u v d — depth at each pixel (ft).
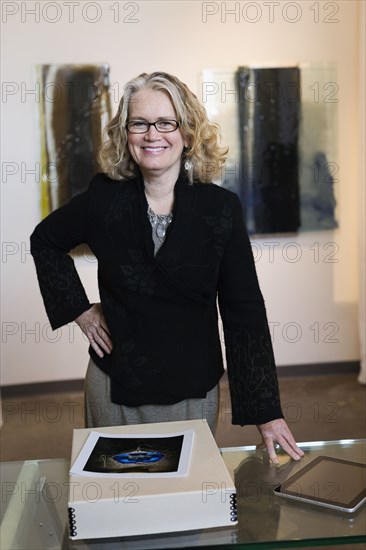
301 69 16.05
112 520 5.04
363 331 16.34
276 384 7.02
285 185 16.39
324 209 16.61
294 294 16.93
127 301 6.88
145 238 6.73
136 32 15.71
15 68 15.55
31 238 7.47
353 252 16.88
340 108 16.29
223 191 6.98
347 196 16.63
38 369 16.46
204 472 5.39
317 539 5.07
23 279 16.14
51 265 7.38
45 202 15.92
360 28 15.43
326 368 17.28
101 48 15.67
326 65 16.12
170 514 5.07
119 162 6.93
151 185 6.84
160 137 6.53
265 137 16.17
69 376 16.58
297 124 16.20
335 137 16.35
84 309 7.43
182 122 6.64
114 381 7.13
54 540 5.26
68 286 7.40
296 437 13.41
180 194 6.80
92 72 15.65
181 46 15.85
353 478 5.96
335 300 17.03
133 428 6.34
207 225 6.79
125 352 6.98
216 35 15.89
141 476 5.33
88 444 5.95
